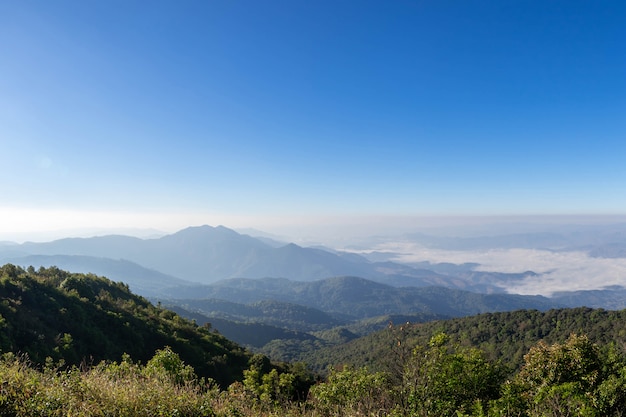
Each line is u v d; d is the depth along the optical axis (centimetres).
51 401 536
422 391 790
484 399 865
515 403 755
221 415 679
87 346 3388
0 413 505
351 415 759
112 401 588
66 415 521
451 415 802
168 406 629
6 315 2948
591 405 755
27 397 538
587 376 896
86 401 562
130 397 614
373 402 815
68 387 595
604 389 798
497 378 950
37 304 3703
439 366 851
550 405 732
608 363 952
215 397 788
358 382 861
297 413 862
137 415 580
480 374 904
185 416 630
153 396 638
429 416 769
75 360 2823
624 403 779
